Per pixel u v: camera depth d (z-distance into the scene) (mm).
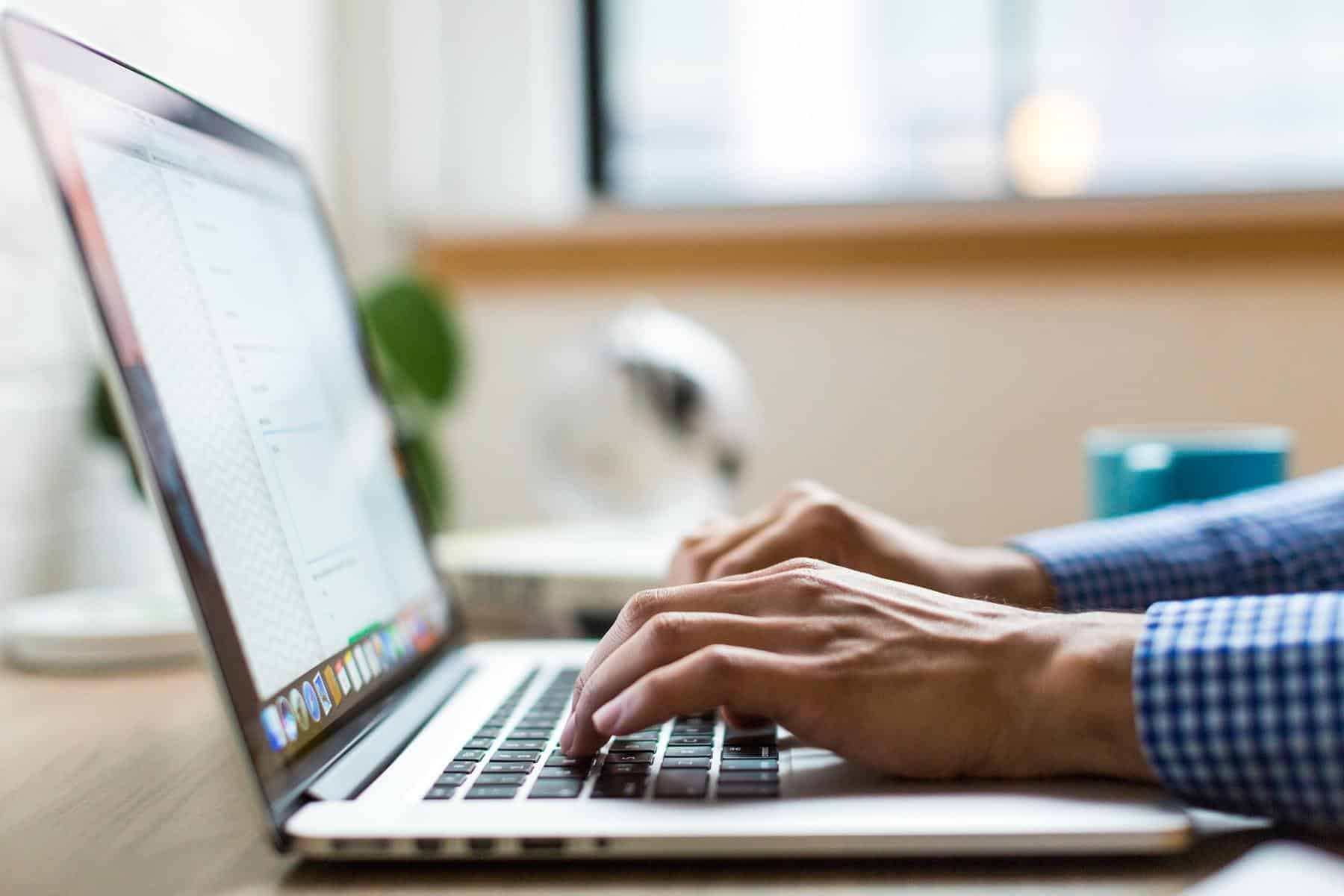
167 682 759
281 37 1464
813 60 1706
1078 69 1666
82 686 747
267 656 443
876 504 1579
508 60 1663
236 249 566
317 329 659
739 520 725
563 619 899
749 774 443
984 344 1556
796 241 1564
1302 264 1501
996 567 719
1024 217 1531
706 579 631
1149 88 1661
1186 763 419
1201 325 1521
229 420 490
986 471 1564
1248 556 768
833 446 1584
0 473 940
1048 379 1550
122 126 485
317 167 1574
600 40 1744
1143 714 425
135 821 454
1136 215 1510
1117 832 375
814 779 437
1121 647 442
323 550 549
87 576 1053
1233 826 420
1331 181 1639
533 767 459
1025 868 376
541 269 1604
